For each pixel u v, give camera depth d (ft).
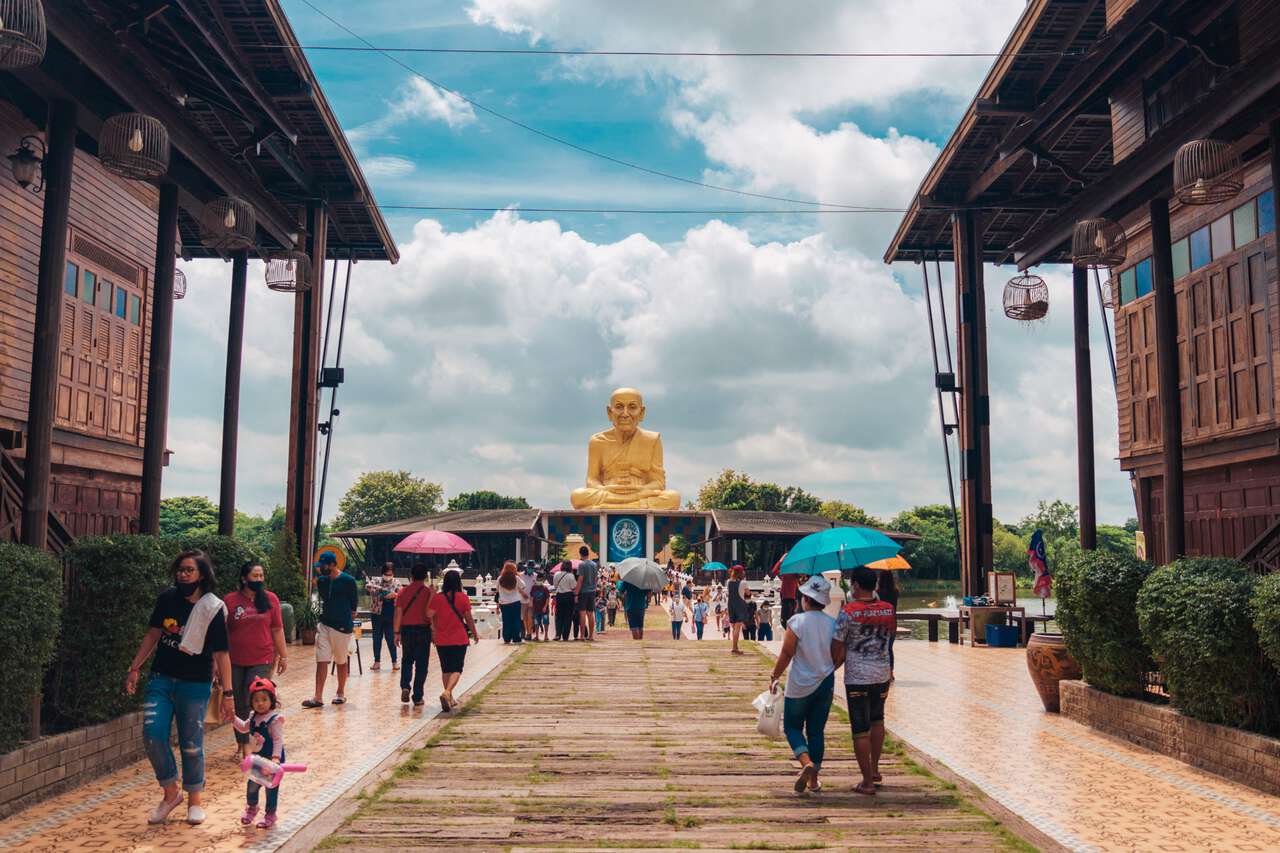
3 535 39.50
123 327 60.18
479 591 130.93
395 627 44.42
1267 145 50.90
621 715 41.60
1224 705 31.19
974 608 77.51
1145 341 68.49
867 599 29.63
